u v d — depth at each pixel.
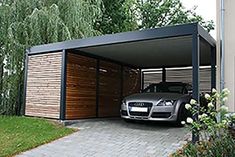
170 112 7.93
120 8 19.22
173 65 12.74
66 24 11.64
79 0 11.96
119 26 19.23
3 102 11.12
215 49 8.39
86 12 12.45
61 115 8.72
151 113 7.99
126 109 8.47
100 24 18.17
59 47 9.05
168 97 8.21
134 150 5.73
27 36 10.89
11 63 10.91
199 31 6.68
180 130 7.75
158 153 5.48
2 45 11.18
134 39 7.46
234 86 7.47
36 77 9.66
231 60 7.59
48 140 6.61
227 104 7.42
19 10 11.09
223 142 4.09
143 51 9.34
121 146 6.06
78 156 5.39
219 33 7.89
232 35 7.65
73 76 9.29
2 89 11.16
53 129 7.81
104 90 10.98
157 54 9.91
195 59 6.47
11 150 5.74
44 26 11.09
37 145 6.21
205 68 12.39
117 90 11.85
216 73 8.07
